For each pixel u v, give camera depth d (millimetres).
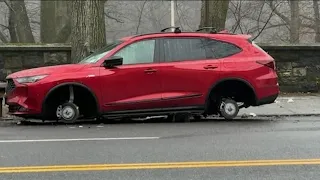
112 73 9594
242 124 9891
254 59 10109
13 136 8469
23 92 9438
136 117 10516
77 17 13695
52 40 26688
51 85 9414
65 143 7777
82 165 6320
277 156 6777
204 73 9844
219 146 7469
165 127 9477
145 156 6805
